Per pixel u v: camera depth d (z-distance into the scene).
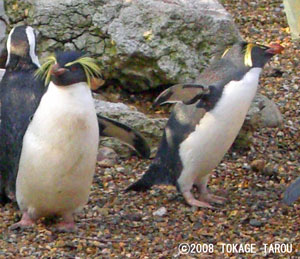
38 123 10.29
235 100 11.67
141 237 11.13
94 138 10.35
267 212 12.20
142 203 12.33
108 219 11.67
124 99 15.20
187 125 11.88
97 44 15.02
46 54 15.15
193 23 14.65
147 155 11.73
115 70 15.03
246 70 11.78
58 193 10.55
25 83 11.15
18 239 10.71
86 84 10.23
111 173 13.30
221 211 12.19
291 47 18.80
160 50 14.58
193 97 11.62
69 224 11.12
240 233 11.45
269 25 20.06
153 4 14.75
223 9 15.25
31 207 10.94
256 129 14.99
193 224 11.70
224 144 11.96
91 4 14.95
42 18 15.10
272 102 15.81
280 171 13.81
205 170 12.19
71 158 10.26
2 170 11.30
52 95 10.18
